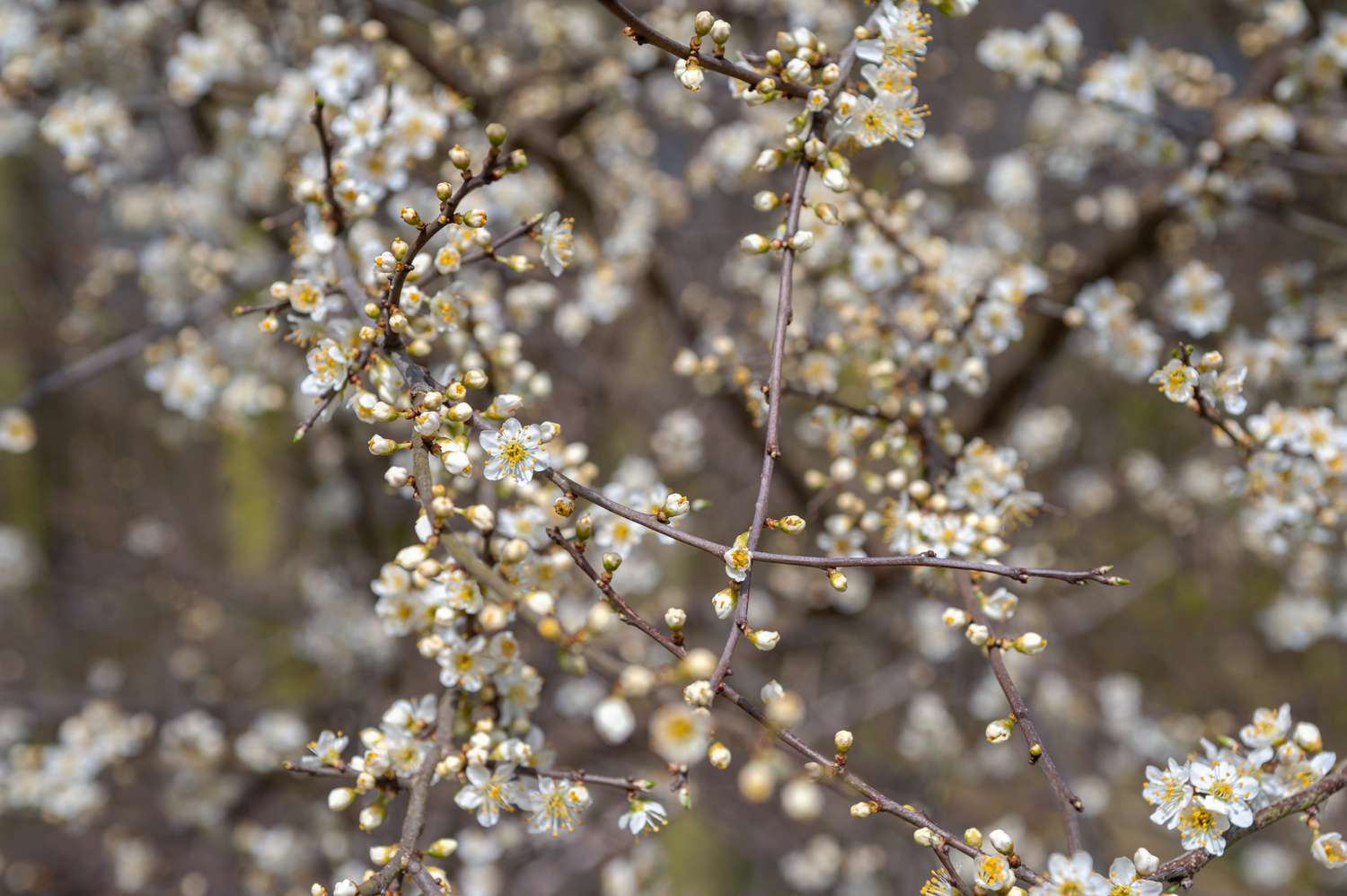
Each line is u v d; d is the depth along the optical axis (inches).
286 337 102.1
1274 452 117.4
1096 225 276.5
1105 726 248.2
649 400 250.1
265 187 171.2
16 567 297.0
